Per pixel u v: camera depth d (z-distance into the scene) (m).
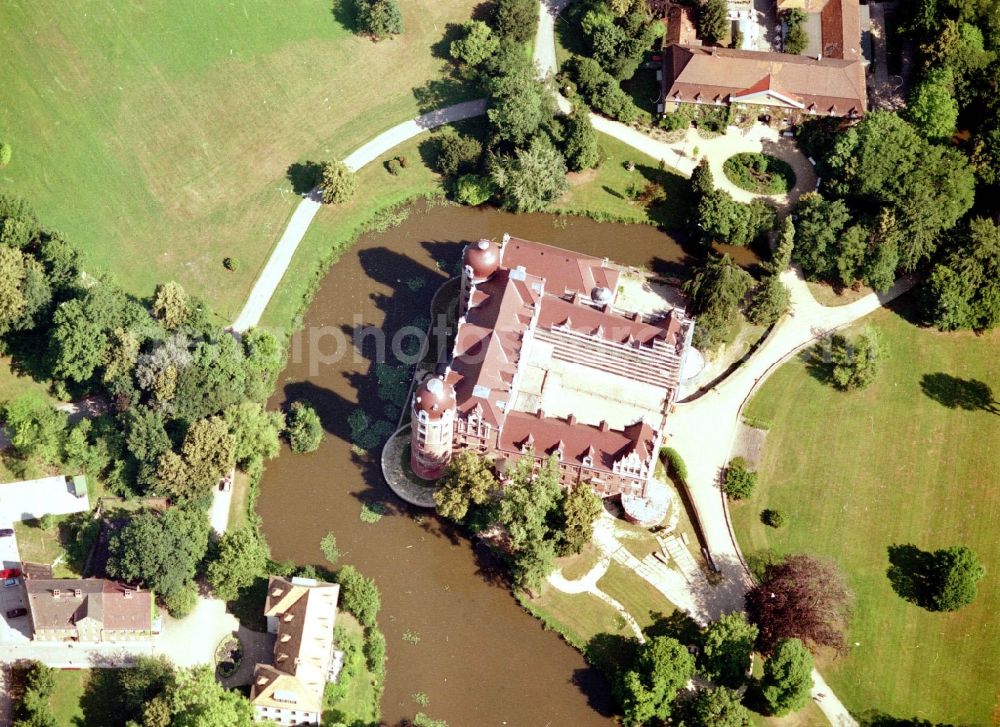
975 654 183.38
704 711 167.88
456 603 184.38
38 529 183.00
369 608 179.25
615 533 191.50
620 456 184.88
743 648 174.50
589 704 176.12
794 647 172.00
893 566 191.50
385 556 187.88
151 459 183.75
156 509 186.38
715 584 187.62
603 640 181.25
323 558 186.62
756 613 183.38
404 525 191.00
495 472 190.88
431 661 178.75
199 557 178.62
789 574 183.25
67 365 190.75
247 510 189.88
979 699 179.50
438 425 180.00
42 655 170.88
